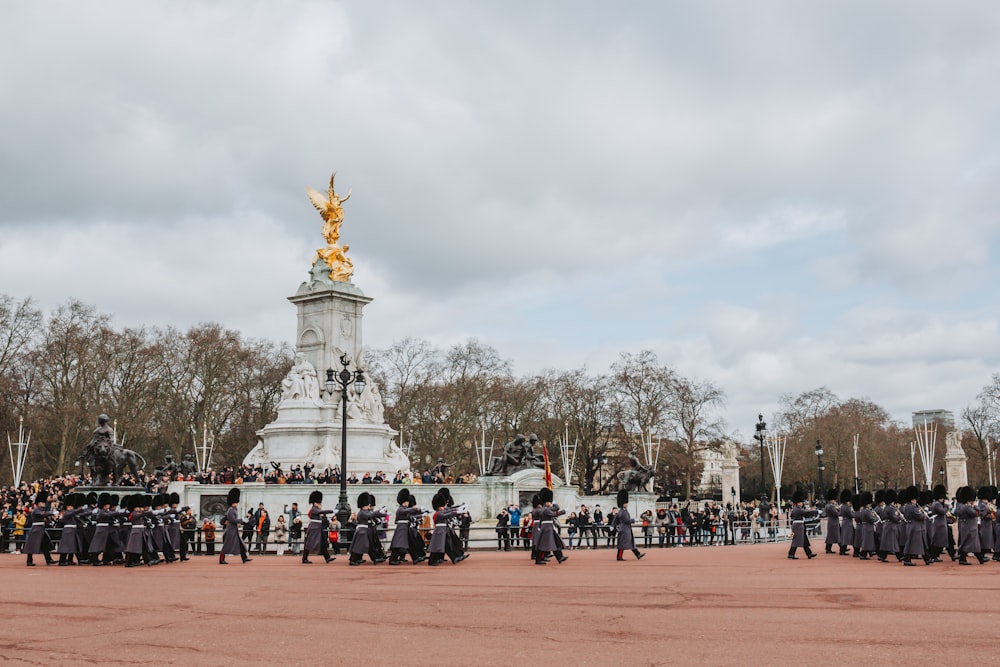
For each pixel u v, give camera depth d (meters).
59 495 60.81
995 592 25.98
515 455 75.19
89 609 23.09
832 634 18.39
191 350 121.62
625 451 130.50
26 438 106.62
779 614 21.39
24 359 108.94
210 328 125.00
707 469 196.50
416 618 21.06
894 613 21.47
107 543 38.97
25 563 40.41
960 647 16.84
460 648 17.14
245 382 125.12
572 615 21.41
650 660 15.84
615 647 17.14
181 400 120.19
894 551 39.16
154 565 38.38
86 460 57.47
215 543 53.00
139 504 37.94
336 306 79.19
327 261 80.50
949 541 39.06
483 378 131.88
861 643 17.31
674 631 18.95
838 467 153.50
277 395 127.38
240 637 18.58
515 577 31.44
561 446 127.94
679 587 27.78
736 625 19.70
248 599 25.02
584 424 130.75
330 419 75.75
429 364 133.12
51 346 110.62
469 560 40.88
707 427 131.00
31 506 56.81
